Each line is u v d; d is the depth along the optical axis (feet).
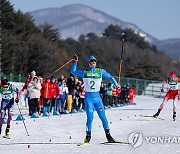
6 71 424.05
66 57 444.55
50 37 513.86
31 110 113.70
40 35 462.19
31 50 430.61
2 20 456.45
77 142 67.31
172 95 103.04
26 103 150.71
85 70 65.98
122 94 178.19
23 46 430.61
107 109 145.59
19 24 472.85
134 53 553.64
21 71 430.61
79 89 135.74
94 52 545.03
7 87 74.69
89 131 65.00
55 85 120.57
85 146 62.69
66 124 92.73
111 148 60.64
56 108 125.49
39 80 114.01
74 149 60.08
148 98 260.83
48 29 514.68
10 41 428.97
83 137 73.31
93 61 65.82
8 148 61.46
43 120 101.55
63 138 71.97
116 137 72.23
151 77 469.98
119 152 57.26
